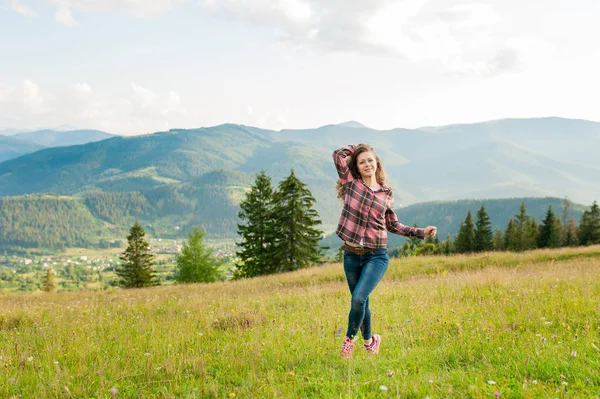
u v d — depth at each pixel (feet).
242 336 18.20
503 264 71.97
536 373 11.59
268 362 13.92
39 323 23.12
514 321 18.20
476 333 16.26
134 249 165.27
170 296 42.45
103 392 11.60
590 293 23.30
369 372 12.42
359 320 13.58
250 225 121.39
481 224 212.64
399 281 45.34
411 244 218.79
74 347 16.22
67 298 48.37
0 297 55.62
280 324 20.44
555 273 37.65
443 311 21.18
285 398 10.61
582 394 9.73
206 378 12.43
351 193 13.73
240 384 12.22
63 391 11.81
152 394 11.46
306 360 13.97
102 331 19.88
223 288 58.29
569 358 12.41
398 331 18.11
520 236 213.46
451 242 234.79
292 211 113.91
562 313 18.66
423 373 12.05
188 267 147.54
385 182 14.17
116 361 14.51
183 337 17.39
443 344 15.40
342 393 10.64
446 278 41.06
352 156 13.94
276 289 48.03
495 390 10.23
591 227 201.67
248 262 121.08
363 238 13.65
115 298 42.55
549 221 204.03
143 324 21.15
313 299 30.22
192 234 149.59
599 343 13.89
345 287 39.99
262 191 120.37
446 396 10.19
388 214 14.25
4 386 12.14
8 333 21.17
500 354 13.38
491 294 26.37
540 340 14.30
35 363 14.56
